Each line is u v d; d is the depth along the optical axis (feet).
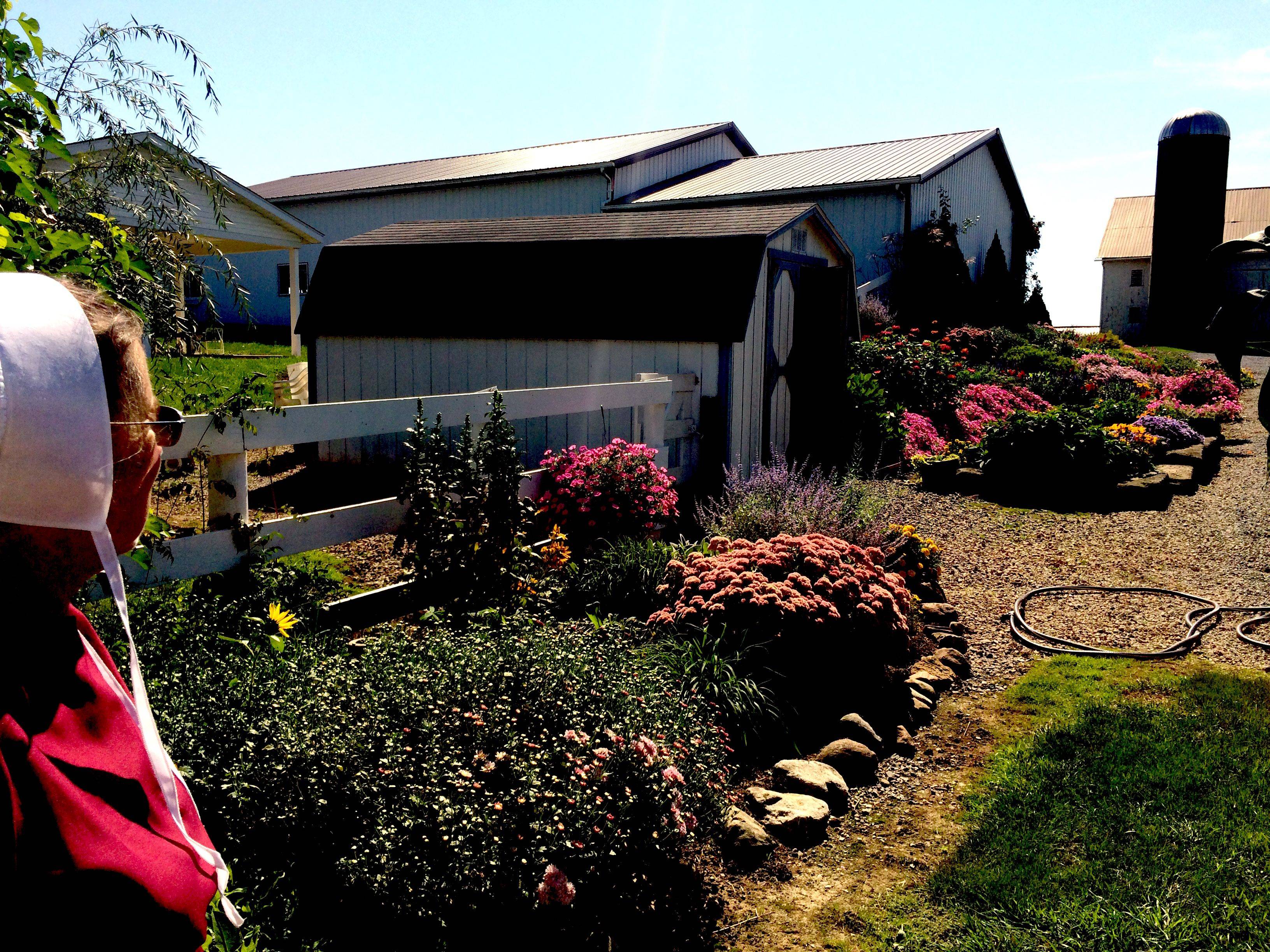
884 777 12.50
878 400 35.17
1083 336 94.53
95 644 2.93
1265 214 128.26
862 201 70.69
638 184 74.79
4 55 7.30
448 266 30.48
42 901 2.10
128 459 2.59
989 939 8.84
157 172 11.44
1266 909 9.07
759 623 13.93
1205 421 45.83
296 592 13.34
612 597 16.40
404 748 8.63
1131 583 22.04
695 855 10.39
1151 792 11.46
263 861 8.09
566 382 28.35
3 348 2.09
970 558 24.00
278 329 84.23
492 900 8.29
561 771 9.26
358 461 30.12
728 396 26.71
